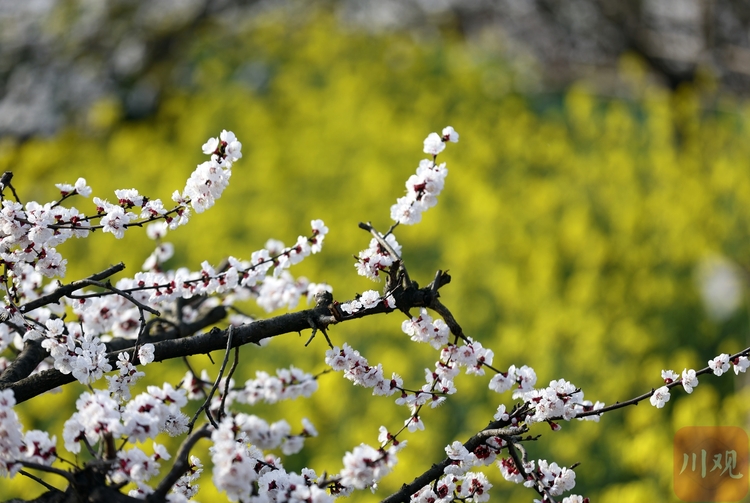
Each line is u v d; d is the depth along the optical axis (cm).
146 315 296
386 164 905
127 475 174
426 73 1127
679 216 777
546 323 658
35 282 279
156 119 1109
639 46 930
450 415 602
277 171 907
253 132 1002
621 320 700
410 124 969
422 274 745
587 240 752
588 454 585
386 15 1180
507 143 959
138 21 1039
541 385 632
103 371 219
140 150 978
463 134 977
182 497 175
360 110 1009
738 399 613
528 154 930
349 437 589
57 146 962
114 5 1023
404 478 537
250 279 260
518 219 793
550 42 1074
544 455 580
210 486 511
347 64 1132
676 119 934
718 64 923
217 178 224
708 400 611
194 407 567
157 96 1118
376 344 650
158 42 1065
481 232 754
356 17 1214
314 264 747
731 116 984
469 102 1062
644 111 1074
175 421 217
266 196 871
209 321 296
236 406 589
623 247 764
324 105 1061
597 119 1006
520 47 1123
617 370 641
